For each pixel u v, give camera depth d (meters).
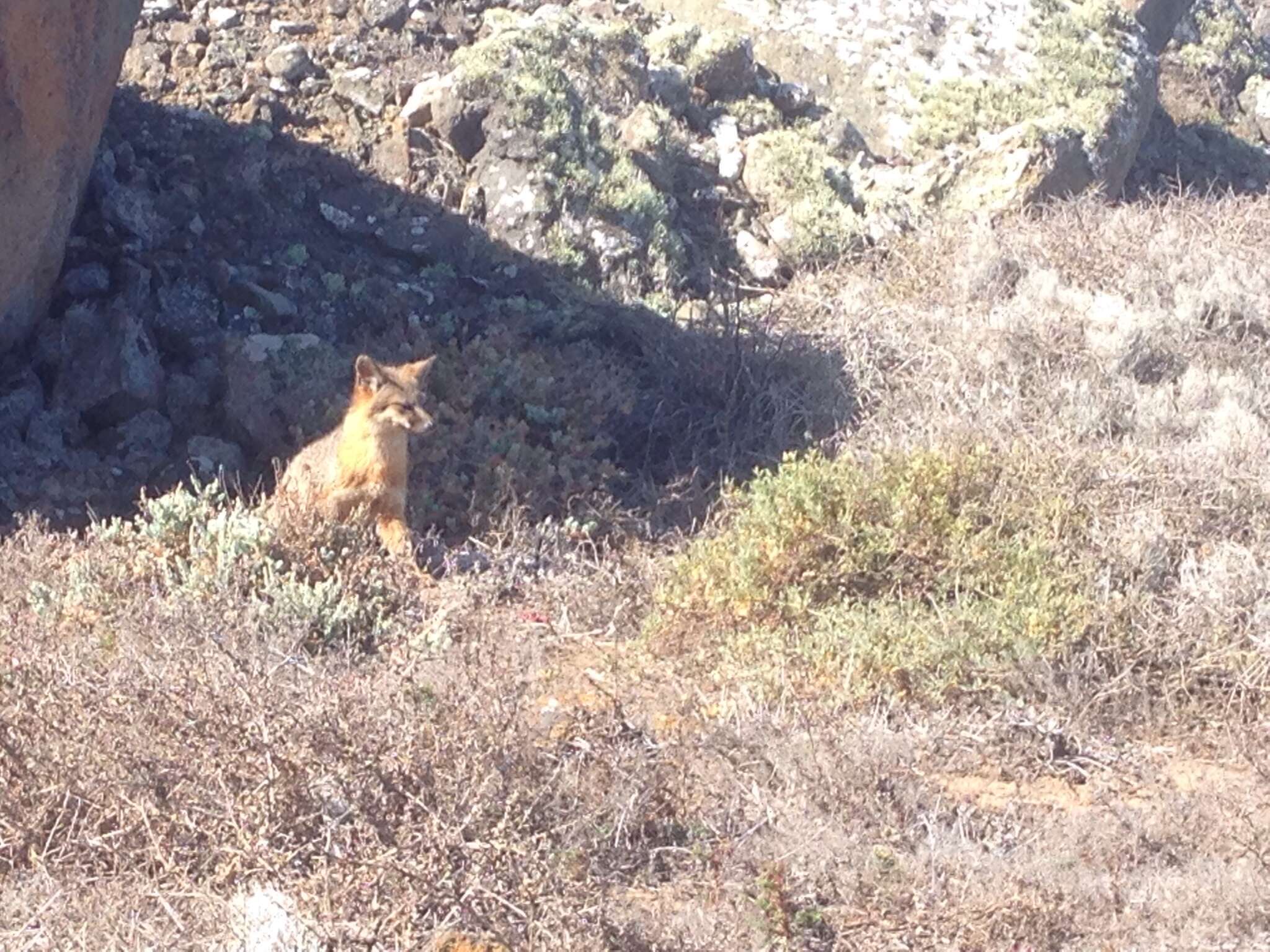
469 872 4.74
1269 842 5.66
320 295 11.18
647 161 13.49
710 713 6.71
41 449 9.40
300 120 12.55
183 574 7.74
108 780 5.18
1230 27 21.66
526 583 8.66
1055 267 12.80
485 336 11.21
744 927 5.01
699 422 10.69
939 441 9.43
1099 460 9.26
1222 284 12.27
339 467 8.57
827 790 6.04
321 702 5.25
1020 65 16.17
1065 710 7.09
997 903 5.14
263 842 4.79
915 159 15.23
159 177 11.43
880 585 8.05
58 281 10.23
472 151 12.79
